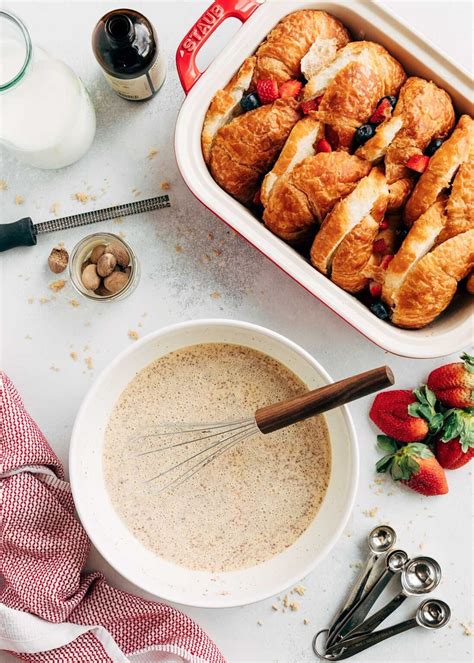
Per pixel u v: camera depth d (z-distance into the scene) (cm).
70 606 87
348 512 83
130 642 88
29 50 83
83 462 88
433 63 85
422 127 83
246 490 91
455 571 93
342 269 85
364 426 94
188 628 88
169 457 90
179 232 94
